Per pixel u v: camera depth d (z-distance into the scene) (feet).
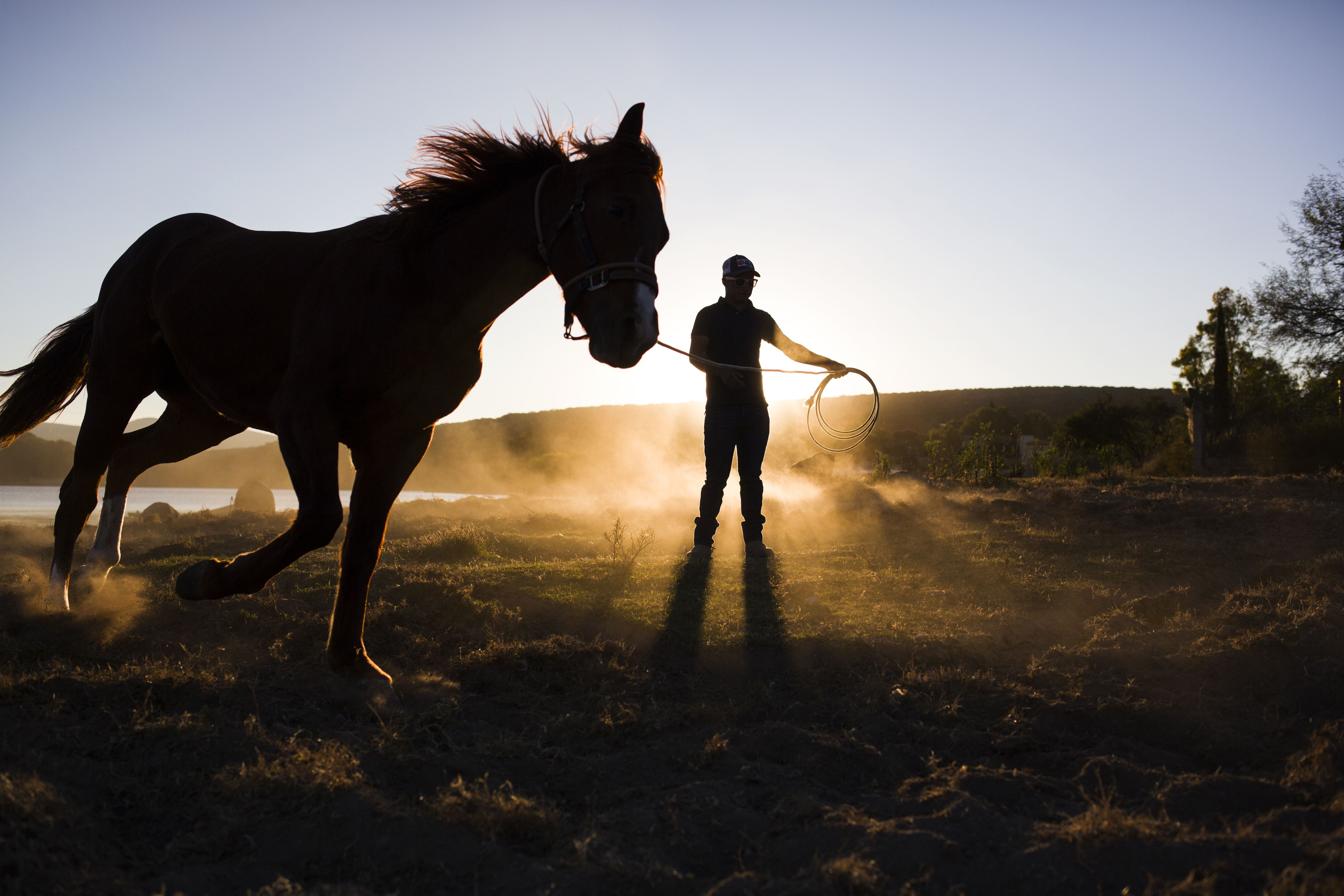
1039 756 9.45
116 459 17.61
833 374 18.42
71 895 5.98
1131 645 13.47
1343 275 90.53
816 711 11.19
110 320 15.26
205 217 15.64
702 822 7.60
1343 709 10.50
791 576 19.24
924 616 15.62
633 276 10.61
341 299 11.32
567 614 15.81
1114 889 6.16
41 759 8.19
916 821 7.24
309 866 6.77
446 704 10.62
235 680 11.29
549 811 7.72
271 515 49.21
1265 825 7.25
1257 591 17.19
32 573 22.76
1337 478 43.47
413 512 45.73
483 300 11.68
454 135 12.03
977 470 45.39
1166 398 273.13
